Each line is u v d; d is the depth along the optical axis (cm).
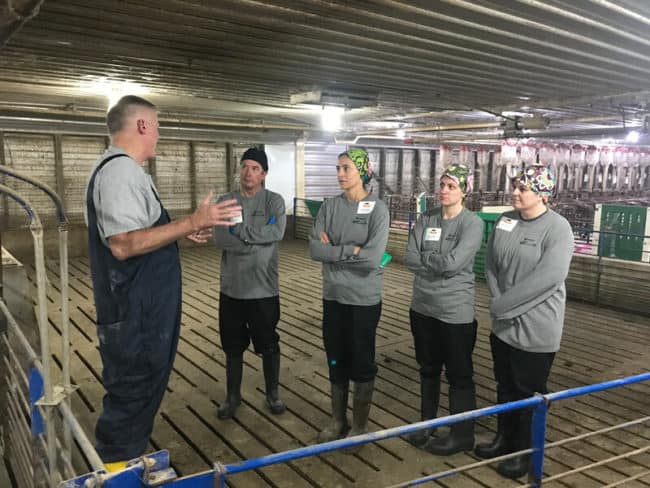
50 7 322
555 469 279
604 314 591
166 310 164
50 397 172
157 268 162
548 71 533
